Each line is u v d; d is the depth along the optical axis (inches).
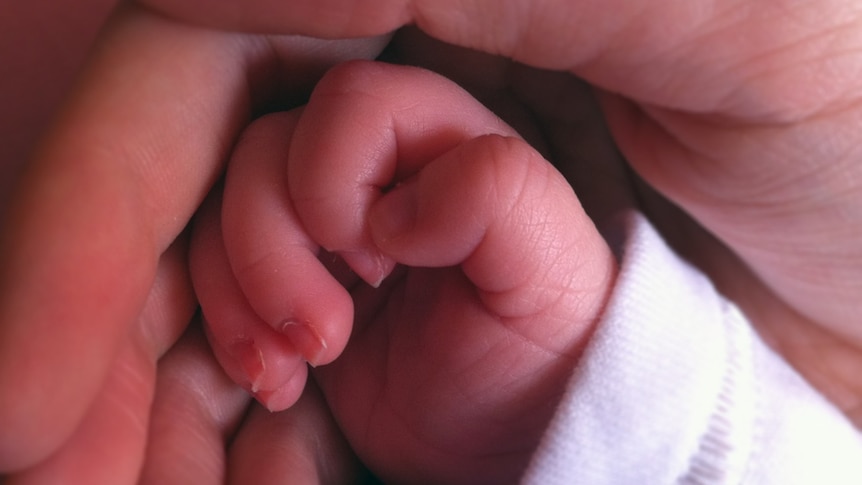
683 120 4.2
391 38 4.4
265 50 3.8
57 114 3.3
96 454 3.0
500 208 3.5
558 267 3.7
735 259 5.4
